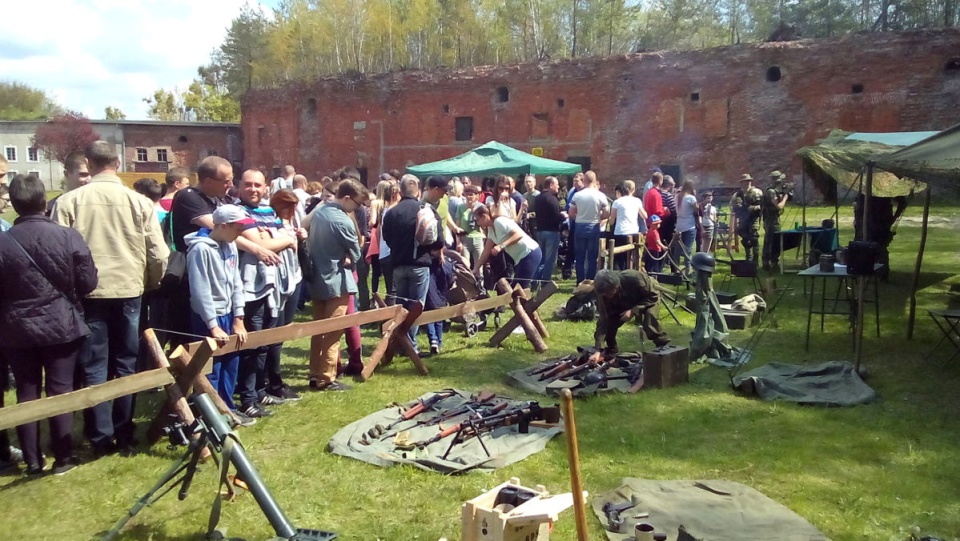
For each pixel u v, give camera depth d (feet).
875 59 88.28
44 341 15.21
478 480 15.42
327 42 129.29
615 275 23.72
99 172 17.26
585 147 103.24
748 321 30.50
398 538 13.20
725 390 21.76
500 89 108.17
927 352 25.71
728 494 14.56
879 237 39.47
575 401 20.76
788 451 16.94
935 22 116.88
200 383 16.97
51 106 251.39
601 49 124.06
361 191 22.02
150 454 17.17
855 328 28.12
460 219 36.40
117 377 17.37
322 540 11.71
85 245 15.65
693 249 45.03
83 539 13.29
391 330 23.47
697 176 97.55
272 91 125.18
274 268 20.07
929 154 23.88
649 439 17.79
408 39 126.82
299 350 27.43
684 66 97.19
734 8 132.57
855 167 38.04
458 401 20.29
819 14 127.85
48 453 17.60
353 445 17.24
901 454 16.72
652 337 24.71
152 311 20.85
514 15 123.13
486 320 31.27
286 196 20.61
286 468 16.22
